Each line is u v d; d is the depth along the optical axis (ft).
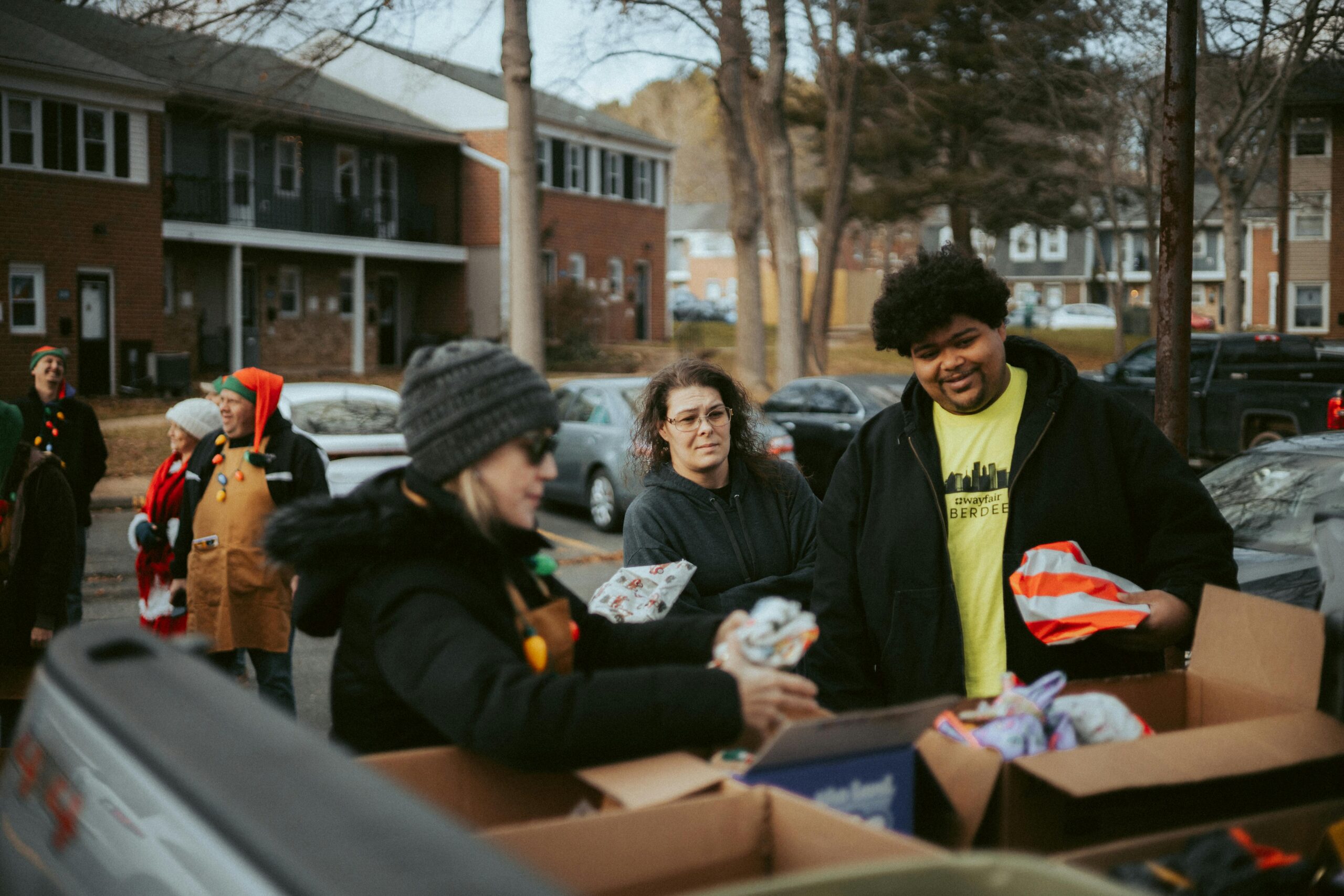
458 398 5.53
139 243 78.33
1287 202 96.78
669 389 10.88
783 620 5.56
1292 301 109.19
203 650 4.77
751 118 60.08
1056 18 58.95
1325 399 38.88
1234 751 5.44
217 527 15.30
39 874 5.00
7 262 70.95
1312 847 5.50
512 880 2.80
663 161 127.65
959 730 5.86
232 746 3.67
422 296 108.17
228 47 43.14
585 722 5.01
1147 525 8.44
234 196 89.10
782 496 11.22
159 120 79.05
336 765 3.46
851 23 57.67
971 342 8.35
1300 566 16.66
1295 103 86.69
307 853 2.96
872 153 78.69
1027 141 79.05
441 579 5.54
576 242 114.01
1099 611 7.40
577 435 38.73
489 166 104.17
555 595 6.46
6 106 70.69
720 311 181.06
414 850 2.94
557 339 103.19
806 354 58.49
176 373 76.95
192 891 3.49
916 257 8.68
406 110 105.19
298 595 5.90
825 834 4.46
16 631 13.91
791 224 57.47
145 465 48.42
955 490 8.66
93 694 4.36
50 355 20.81
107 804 4.25
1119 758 5.22
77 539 21.16
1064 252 193.47
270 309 92.79
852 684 9.04
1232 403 41.70
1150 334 142.61
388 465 30.17
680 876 4.55
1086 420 8.50
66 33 73.41
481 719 5.02
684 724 5.17
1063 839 5.21
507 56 38.22
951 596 8.50
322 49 42.24
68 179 74.02
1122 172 87.76
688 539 10.75
